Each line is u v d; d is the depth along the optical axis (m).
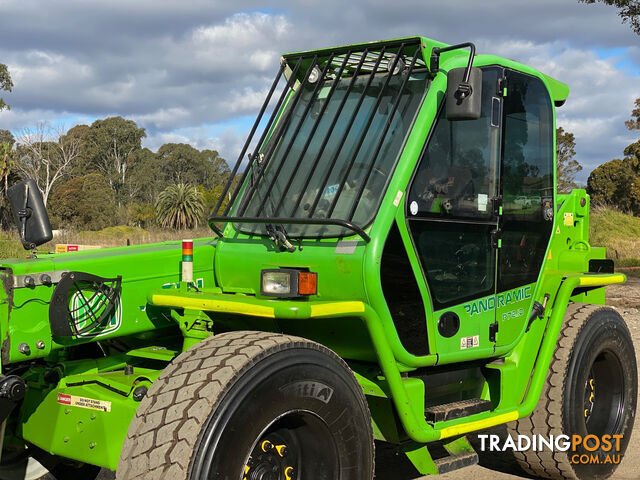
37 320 3.73
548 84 4.93
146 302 4.15
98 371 4.07
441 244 3.99
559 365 4.91
